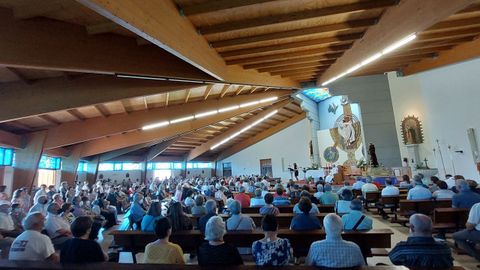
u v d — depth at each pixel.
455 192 4.97
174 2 3.68
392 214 6.58
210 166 22.92
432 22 3.57
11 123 8.12
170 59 5.17
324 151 16.73
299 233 3.00
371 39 5.09
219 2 3.74
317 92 16.73
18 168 8.81
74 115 8.81
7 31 3.40
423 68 7.46
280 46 5.49
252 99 11.15
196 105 10.23
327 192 5.61
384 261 3.58
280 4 4.00
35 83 5.61
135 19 2.73
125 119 9.59
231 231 3.26
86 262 2.02
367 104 15.05
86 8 3.53
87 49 4.02
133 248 3.55
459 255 3.67
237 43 4.95
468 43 5.99
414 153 12.98
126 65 4.46
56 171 12.75
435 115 10.77
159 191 9.93
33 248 2.46
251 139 21.61
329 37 5.48
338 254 1.94
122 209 9.70
